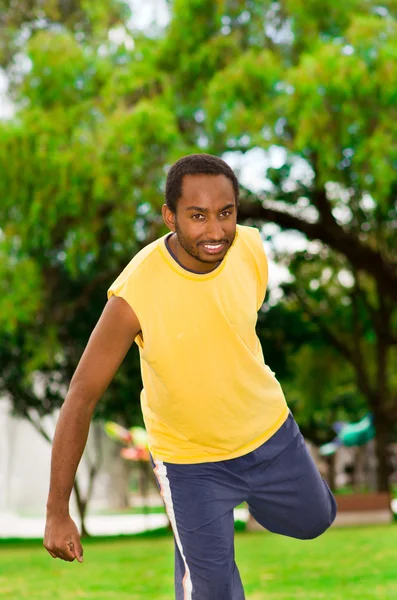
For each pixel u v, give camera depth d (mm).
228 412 3346
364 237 21031
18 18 18859
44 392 23172
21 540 19781
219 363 3248
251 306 3324
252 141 14953
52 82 15781
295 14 15422
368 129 14680
